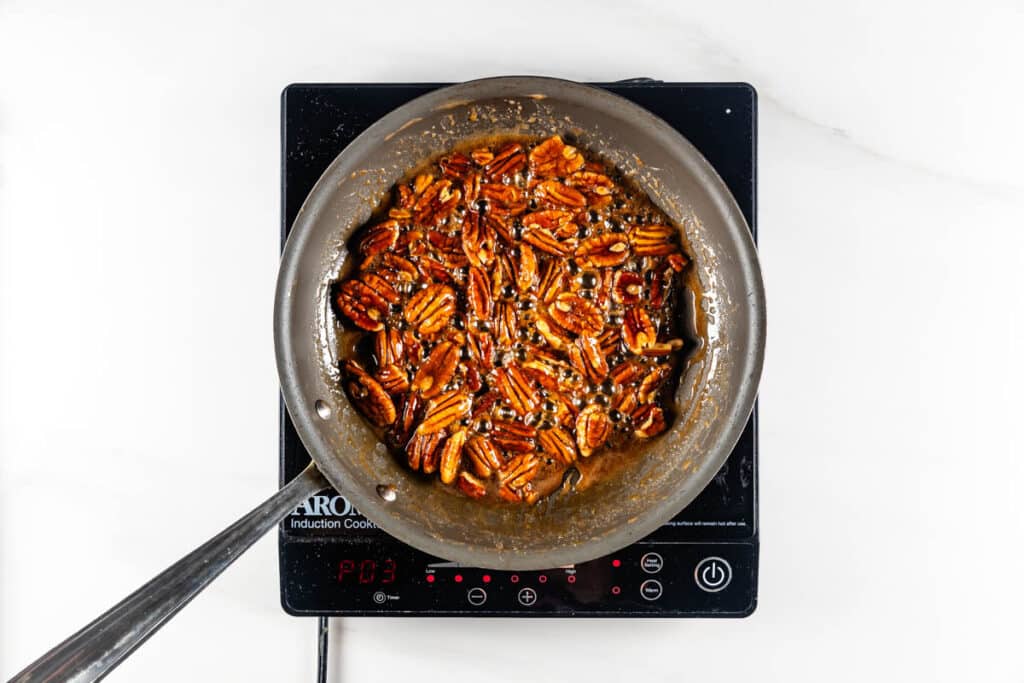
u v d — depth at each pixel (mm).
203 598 776
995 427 756
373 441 714
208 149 769
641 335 716
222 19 767
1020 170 755
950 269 757
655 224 723
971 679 758
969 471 757
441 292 720
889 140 758
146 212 769
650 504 697
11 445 773
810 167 759
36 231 769
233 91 767
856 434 759
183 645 776
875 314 759
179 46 767
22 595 771
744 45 760
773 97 759
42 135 769
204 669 775
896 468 759
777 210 760
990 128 755
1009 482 756
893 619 762
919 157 757
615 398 720
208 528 767
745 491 725
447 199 722
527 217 722
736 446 727
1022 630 757
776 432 761
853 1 759
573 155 721
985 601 758
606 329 723
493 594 727
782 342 760
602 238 723
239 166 768
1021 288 756
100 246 769
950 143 756
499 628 777
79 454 772
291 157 729
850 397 759
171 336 770
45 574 772
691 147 674
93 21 767
